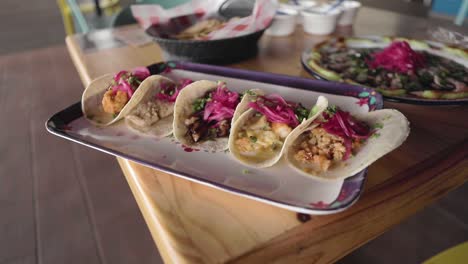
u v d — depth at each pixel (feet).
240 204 0.87
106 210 1.93
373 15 2.74
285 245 0.76
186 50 1.72
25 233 1.81
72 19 4.03
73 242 1.75
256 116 1.27
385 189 0.92
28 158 2.33
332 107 1.19
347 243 0.83
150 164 1.00
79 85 3.07
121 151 1.17
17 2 8.88
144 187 0.94
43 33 6.39
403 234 1.91
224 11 2.13
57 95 2.93
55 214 1.91
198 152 1.17
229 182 0.99
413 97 1.31
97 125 1.34
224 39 1.66
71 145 2.46
